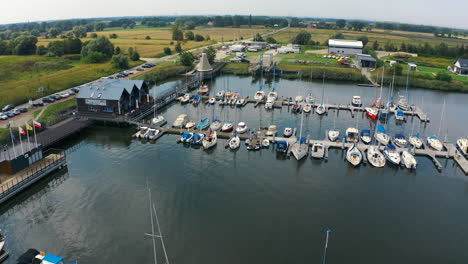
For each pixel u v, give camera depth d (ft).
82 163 214.07
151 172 203.31
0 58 538.47
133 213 162.71
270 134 260.42
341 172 207.41
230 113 324.19
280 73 511.81
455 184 195.62
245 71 524.11
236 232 150.41
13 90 350.84
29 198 175.11
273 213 164.66
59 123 272.51
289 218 161.07
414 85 453.99
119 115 284.00
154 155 227.81
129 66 520.01
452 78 473.67
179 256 135.33
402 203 175.63
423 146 245.04
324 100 377.71
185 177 197.77
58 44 588.91
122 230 150.41
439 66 552.41
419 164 219.82
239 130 265.13
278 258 135.33
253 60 600.80
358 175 204.03
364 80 472.85
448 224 159.33
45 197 175.73
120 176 197.88
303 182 194.49
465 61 512.63
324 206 171.42
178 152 233.14
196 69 529.45
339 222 158.92
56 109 302.25
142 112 302.86
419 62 577.84
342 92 418.10
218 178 197.26
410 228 155.84
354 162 214.90
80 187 185.47
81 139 254.68
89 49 578.66
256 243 143.74
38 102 312.29
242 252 138.21
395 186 192.44
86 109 291.99
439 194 184.96
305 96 393.91
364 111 336.08
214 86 444.96
